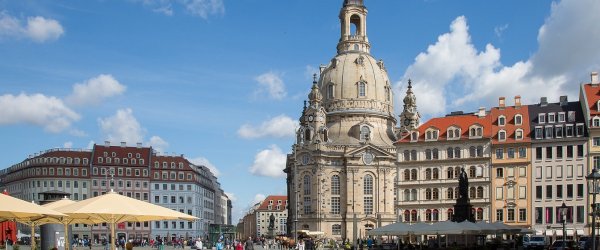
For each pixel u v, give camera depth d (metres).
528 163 136.00
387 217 194.88
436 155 147.12
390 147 199.88
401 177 149.38
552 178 133.12
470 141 143.00
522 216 135.38
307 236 168.75
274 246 163.50
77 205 48.19
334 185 198.25
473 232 72.00
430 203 145.75
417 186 147.50
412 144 149.12
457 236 99.31
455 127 145.62
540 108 140.50
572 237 128.62
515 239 100.12
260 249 146.50
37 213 38.59
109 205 47.59
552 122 135.50
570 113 134.62
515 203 136.12
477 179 140.75
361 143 199.25
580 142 131.12
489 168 139.88
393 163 198.62
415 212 147.50
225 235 170.12
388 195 196.62
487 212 138.88
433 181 146.25
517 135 138.00
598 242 75.31
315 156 197.12
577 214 129.62
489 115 146.88
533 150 135.88
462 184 89.56
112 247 50.44
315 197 196.00
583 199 129.25
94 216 51.38
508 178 137.62
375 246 110.69
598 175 53.34
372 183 197.38
